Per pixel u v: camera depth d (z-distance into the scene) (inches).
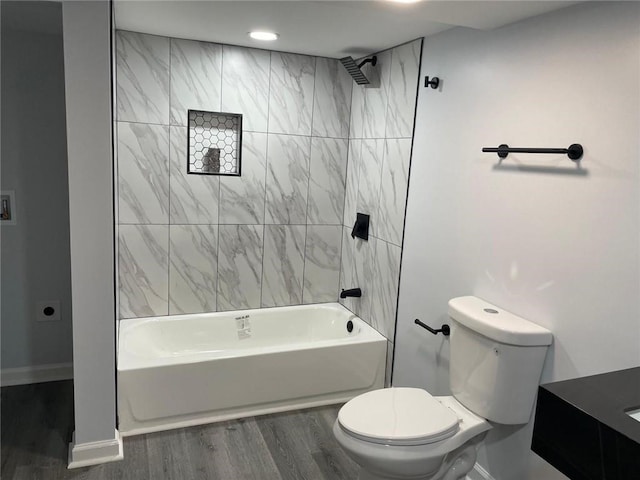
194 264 130.0
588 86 69.2
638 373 48.4
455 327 88.0
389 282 121.1
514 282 83.0
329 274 146.4
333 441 105.3
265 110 129.6
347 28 101.4
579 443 41.1
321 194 140.4
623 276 65.2
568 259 73.1
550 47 74.8
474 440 84.3
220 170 129.7
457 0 70.7
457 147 95.7
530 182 79.2
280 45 121.3
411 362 113.6
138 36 115.2
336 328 140.2
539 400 45.5
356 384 122.3
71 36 78.6
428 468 77.1
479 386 82.1
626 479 36.8
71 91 80.0
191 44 119.8
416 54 107.6
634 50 63.0
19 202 115.1
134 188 121.1
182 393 105.3
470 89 92.0
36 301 120.4
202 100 123.2
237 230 132.7
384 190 122.0
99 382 91.5
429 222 104.9
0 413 108.7
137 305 126.4
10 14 95.1
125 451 97.5
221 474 92.7
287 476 93.4
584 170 70.1
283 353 112.4
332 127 137.6
